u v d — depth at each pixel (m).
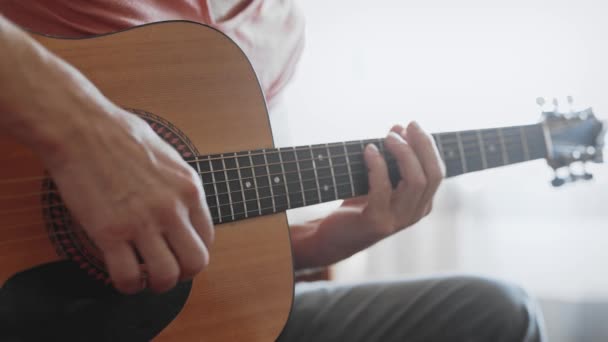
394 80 1.56
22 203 0.63
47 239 0.64
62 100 0.53
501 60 1.48
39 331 0.63
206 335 0.70
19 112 0.52
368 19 1.57
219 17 0.98
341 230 0.96
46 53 0.55
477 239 1.62
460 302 0.92
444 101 1.53
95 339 0.65
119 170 0.54
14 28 0.54
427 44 1.53
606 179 1.49
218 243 0.72
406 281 0.99
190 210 0.59
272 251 0.75
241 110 0.76
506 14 1.47
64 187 0.54
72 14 0.78
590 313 1.56
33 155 0.63
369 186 0.84
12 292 0.62
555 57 1.43
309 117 1.58
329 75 1.58
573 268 1.56
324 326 0.94
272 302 0.73
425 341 0.91
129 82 0.71
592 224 1.53
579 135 0.98
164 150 0.59
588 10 1.40
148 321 0.67
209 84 0.75
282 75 1.12
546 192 1.57
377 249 1.67
